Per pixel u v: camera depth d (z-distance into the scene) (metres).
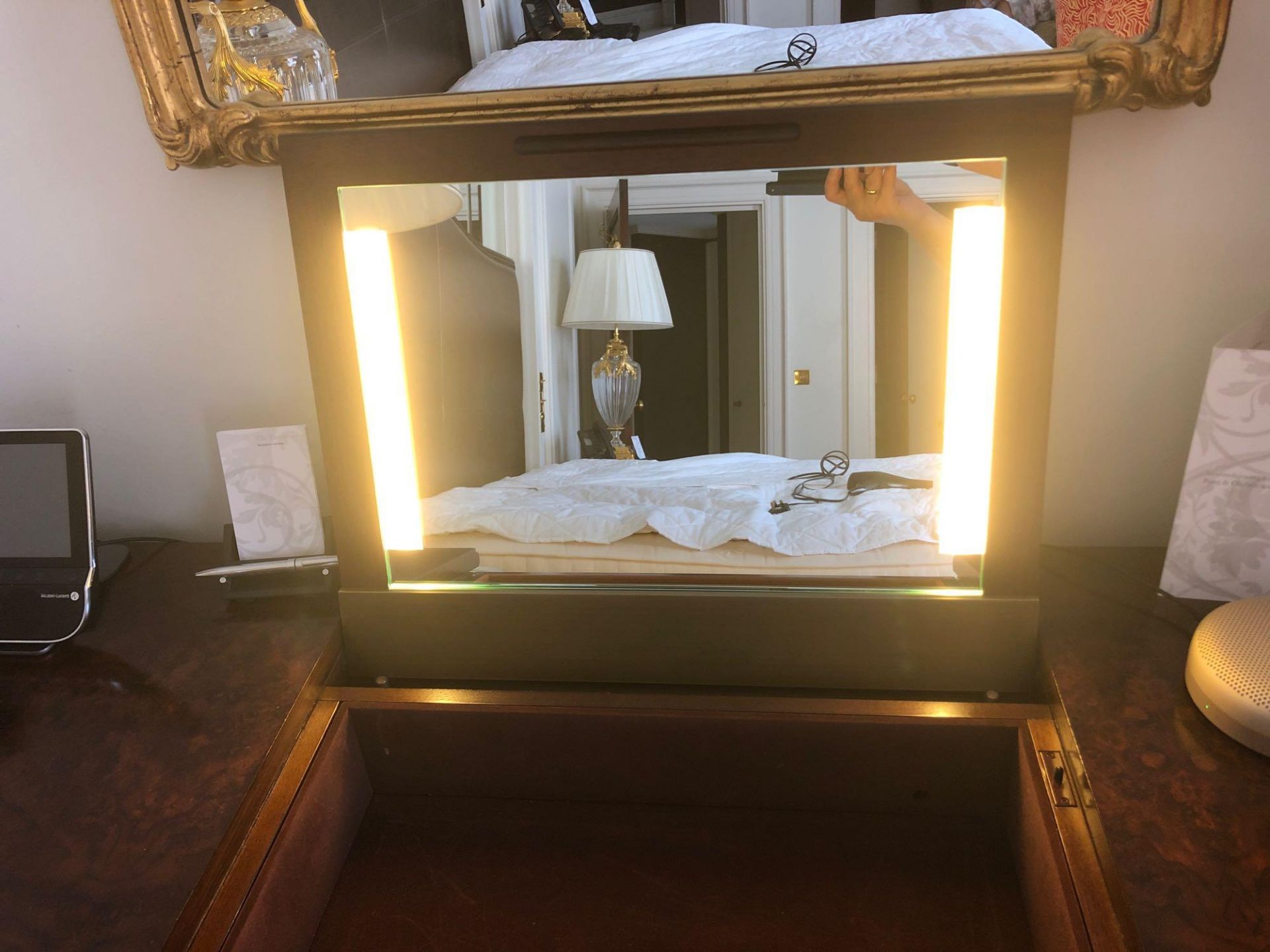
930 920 0.62
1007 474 0.68
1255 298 0.82
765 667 0.74
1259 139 0.78
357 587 0.78
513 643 0.76
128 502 1.03
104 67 0.88
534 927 0.62
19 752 0.65
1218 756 0.58
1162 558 0.87
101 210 0.92
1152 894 0.48
